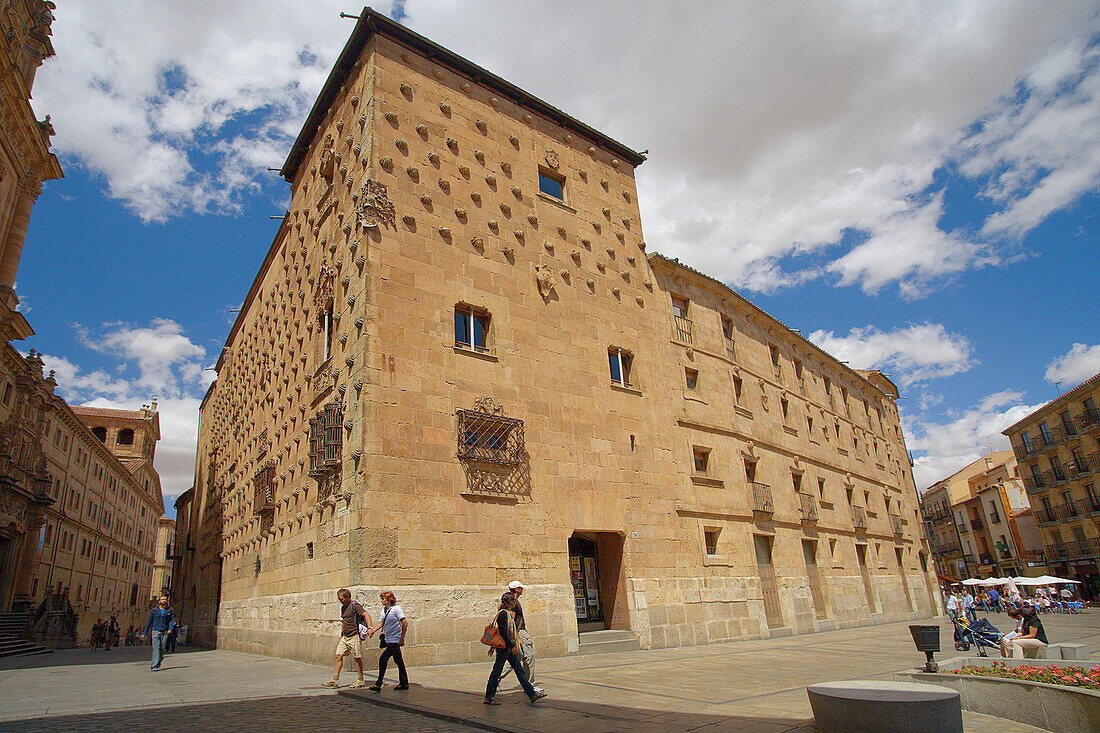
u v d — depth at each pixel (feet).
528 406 62.08
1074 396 175.22
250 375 102.47
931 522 282.77
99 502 219.82
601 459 66.85
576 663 50.31
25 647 93.50
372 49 63.10
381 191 58.13
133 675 50.06
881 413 157.17
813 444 111.86
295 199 85.25
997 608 146.92
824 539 102.89
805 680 39.45
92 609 213.87
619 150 86.17
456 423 55.67
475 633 50.52
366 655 45.11
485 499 55.11
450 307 59.26
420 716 29.07
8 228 117.08
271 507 73.36
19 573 143.02
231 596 92.07
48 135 121.70
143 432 290.97
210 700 33.71
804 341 119.55
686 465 77.46
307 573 57.77
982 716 28.89
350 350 54.95
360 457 49.52
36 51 120.26
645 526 68.49
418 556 49.60
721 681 39.34
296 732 25.17
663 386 78.48
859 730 21.77
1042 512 193.26
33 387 145.07
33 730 25.68
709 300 95.25
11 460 135.85
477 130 69.15
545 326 66.90
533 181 72.74
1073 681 27.37
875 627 100.17
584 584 65.92
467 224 63.77
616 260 79.41
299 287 77.97
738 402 95.30
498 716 27.76
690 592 70.38
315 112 75.56
